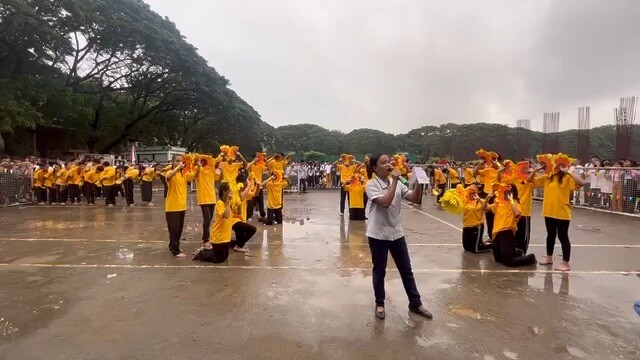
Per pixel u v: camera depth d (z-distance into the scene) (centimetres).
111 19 2555
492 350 359
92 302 473
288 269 615
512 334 391
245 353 352
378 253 435
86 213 1321
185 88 3244
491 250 749
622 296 502
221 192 650
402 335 388
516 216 637
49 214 1293
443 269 623
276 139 5278
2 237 880
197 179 782
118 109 3052
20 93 2150
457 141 4969
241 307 458
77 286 533
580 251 753
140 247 777
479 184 847
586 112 1909
